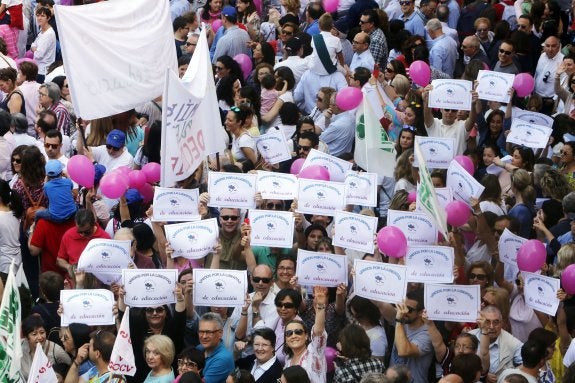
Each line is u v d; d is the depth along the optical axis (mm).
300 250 21094
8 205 23828
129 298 20812
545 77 31328
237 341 21156
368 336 20312
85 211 22859
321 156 24062
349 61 33156
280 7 38156
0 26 35250
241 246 22812
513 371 19500
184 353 19656
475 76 29125
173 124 22828
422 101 27391
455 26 35625
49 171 23656
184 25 34000
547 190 24484
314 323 21016
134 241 22344
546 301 20859
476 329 20828
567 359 19844
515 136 26234
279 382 19297
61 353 20719
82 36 25797
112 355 18812
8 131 26672
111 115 26422
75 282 22484
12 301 18266
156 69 26891
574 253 21641
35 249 23562
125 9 26297
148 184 24750
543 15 35000
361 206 25578
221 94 29266
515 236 21859
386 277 20609
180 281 21094
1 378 18281
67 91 30094
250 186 22781
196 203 22562
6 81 29906
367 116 25344
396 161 25438
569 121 27578
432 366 20719
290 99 29953
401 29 33094
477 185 22969
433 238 22047
